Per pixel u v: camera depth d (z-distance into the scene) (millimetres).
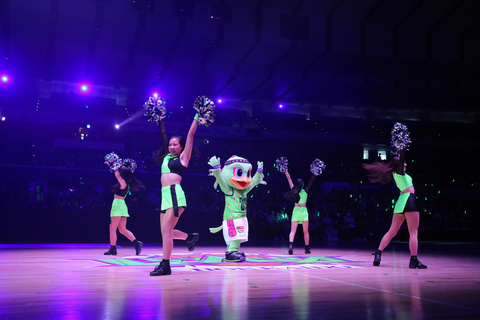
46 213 15039
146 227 15898
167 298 3236
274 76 22266
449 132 27078
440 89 24312
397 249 11086
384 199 21891
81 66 20969
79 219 15344
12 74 22000
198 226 16453
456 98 26047
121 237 15570
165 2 17547
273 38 19062
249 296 3348
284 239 17125
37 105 21453
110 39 18297
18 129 20766
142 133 22656
